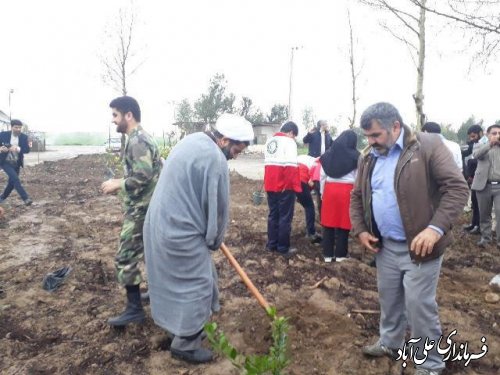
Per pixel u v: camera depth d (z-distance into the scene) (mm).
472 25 6230
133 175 3500
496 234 6824
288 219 5656
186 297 3072
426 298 2838
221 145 3195
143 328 3711
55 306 4176
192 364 3240
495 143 6402
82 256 5625
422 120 9578
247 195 10680
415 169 2719
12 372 3135
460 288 5043
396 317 3170
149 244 3102
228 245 6156
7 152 9047
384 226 2934
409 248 2795
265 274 5039
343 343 3523
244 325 3773
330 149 5414
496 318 4148
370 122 2760
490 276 5461
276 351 2254
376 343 3355
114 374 3141
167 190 3020
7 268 5203
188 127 28016
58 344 3516
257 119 37156
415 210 2746
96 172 16203
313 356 3352
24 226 7316
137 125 3592
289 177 5477
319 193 7098
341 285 4699
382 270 3080
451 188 2652
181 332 3084
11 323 3830
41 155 29141
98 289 4602
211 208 2990
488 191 6578
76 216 8094
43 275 4965
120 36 17297
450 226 2666
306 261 5531
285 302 4180
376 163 2939
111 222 7574
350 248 6375
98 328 3754
